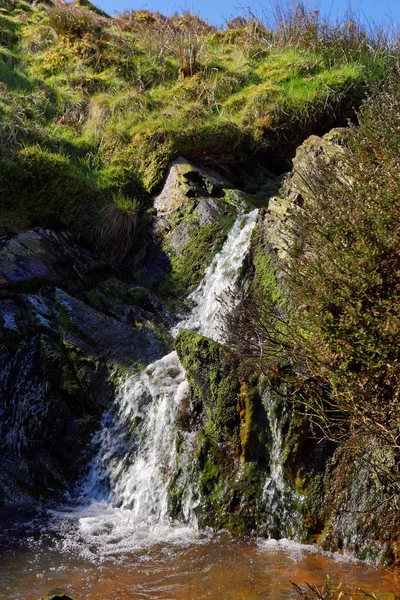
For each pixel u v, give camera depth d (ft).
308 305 13.28
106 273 22.16
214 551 12.51
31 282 19.66
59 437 16.87
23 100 28.48
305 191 17.29
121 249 23.00
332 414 13.29
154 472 15.10
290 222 17.43
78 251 21.98
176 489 14.46
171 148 25.44
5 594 10.80
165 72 32.68
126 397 16.80
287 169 27.76
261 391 14.26
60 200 22.81
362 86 28.22
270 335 14.37
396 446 11.09
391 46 31.04
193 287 21.52
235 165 26.81
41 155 23.20
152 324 19.71
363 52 31.09
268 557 12.18
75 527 13.85
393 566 11.63
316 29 33.12
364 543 12.19
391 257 12.21
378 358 11.95
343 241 13.14
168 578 11.37
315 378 13.16
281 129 27.32
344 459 13.12
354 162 15.11
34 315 18.39
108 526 13.97
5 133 24.35
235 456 14.38
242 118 27.81
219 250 21.58
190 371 15.35
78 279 21.04
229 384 14.56
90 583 11.23
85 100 30.17
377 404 11.72
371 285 12.10
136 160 25.76
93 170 25.53
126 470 15.74
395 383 11.74
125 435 16.34
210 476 14.24
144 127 26.86
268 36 34.76
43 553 12.45
